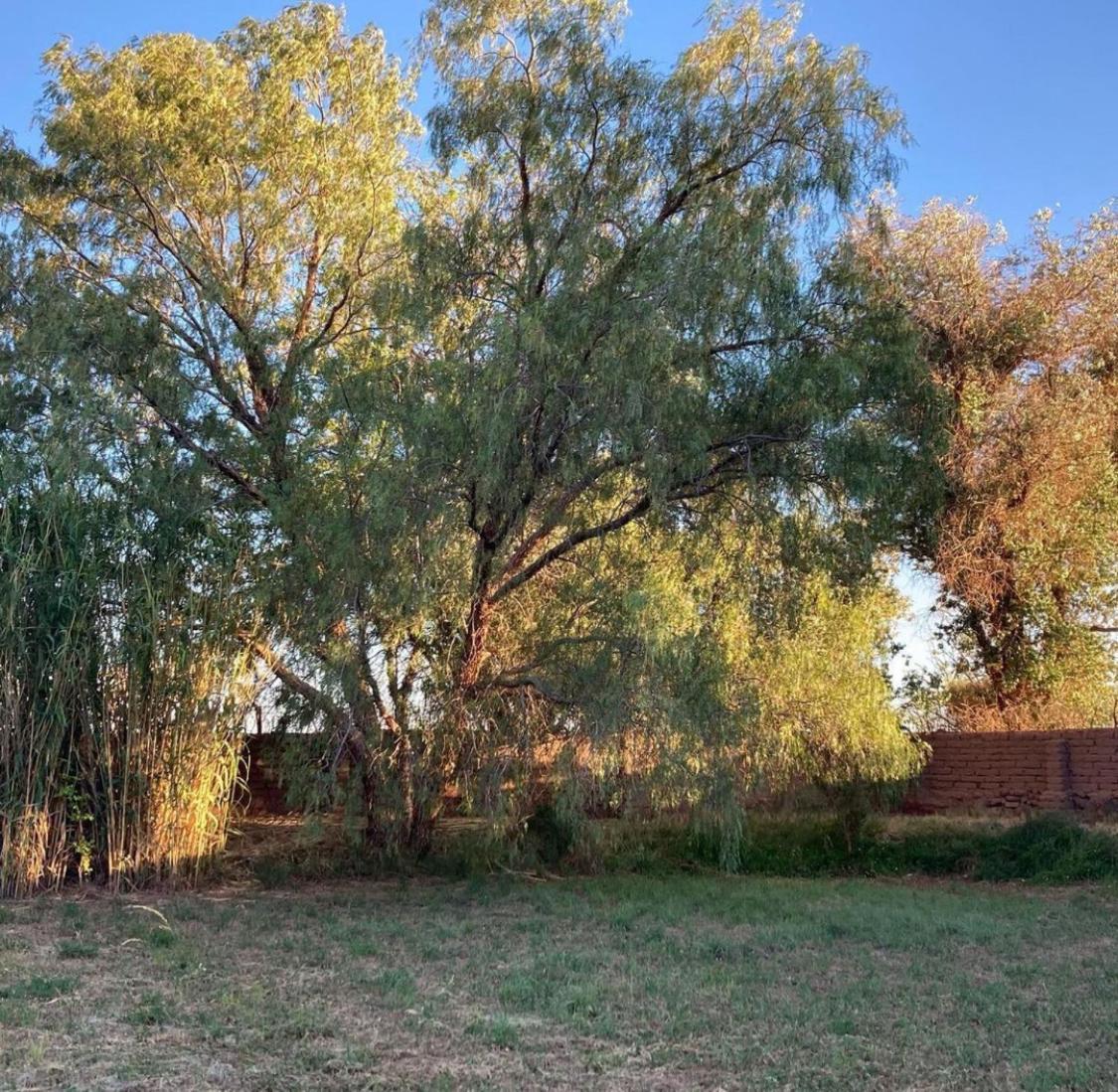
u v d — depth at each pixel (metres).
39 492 11.71
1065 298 18.31
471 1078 5.89
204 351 14.16
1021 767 16.05
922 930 10.00
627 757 12.06
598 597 12.74
